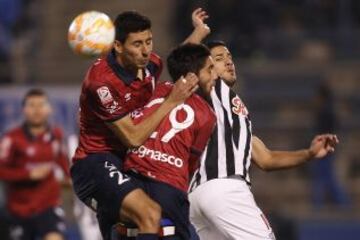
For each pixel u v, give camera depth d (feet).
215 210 95.66
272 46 236.63
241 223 95.76
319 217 198.90
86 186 90.89
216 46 100.48
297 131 220.84
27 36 242.78
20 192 146.72
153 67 91.86
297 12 242.17
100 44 86.38
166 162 90.33
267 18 238.89
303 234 192.34
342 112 228.43
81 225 144.36
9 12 229.45
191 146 91.71
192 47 95.35
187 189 91.97
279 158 101.71
